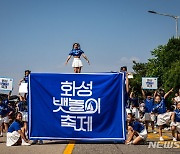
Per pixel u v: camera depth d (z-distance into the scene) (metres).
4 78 19.08
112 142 12.75
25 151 10.73
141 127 12.30
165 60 51.53
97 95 12.38
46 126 12.39
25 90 15.09
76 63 15.05
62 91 12.44
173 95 33.19
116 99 12.45
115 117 12.40
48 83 12.48
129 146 11.68
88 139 12.32
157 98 14.56
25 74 15.37
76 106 12.38
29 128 12.38
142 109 17.61
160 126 13.95
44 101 12.45
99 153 10.17
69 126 12.36
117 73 12.48
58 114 12.40
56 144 12.30
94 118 12.35
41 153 10.27
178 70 40.34
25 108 15.52
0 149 11.22
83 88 12.41
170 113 13.83
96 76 12.46
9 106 16.78
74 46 15.16
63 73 12.49
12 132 12.20
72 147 11.38
